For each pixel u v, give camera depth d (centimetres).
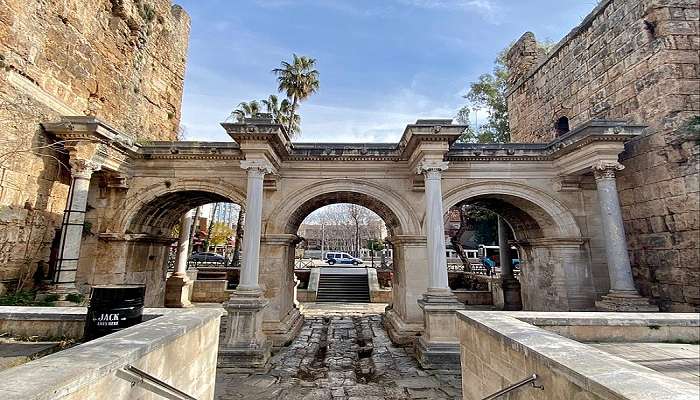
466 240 3891
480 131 2522
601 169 926
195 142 1091
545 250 1172
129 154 1064
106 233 1052
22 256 850
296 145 1105
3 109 787
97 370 253
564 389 281
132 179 1100
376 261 4775
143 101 1392
